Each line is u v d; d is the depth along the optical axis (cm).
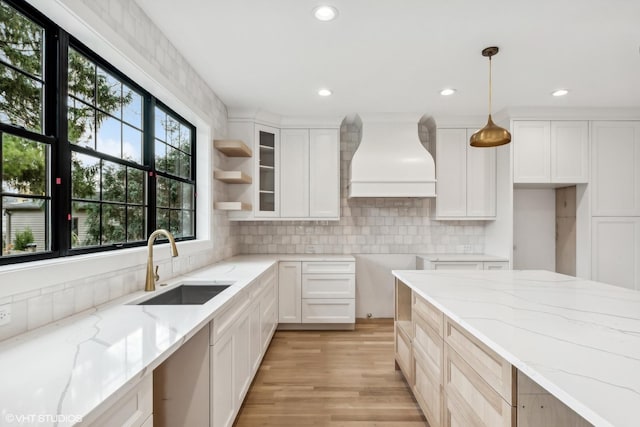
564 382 79
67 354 97
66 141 143
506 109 352
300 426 193
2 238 119
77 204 156
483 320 129
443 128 377
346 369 267
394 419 200
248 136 350
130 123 199
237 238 394
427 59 243
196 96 265
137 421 91
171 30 205
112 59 169
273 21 196
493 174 376
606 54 234
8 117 121
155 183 219
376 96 315
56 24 138
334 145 374
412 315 216
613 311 141
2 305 107
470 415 133
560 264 390
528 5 181
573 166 349
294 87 295
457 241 405
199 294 219
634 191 348
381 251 406
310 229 405
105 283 158
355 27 203
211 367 147
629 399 71
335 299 360
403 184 357
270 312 307
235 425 193
